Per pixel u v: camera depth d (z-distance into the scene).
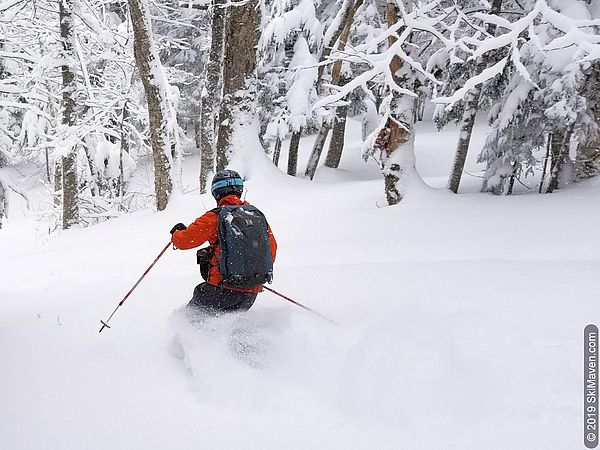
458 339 3.58
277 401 3.07
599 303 4.19
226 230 3.90
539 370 3.10
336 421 2.84
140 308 5.13
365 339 3.67
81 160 18.06
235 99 13.23
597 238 6.95
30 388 3.43
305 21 16.92
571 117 9.33
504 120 10.37
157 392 3.31
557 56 9.29
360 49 9.49
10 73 18.14
